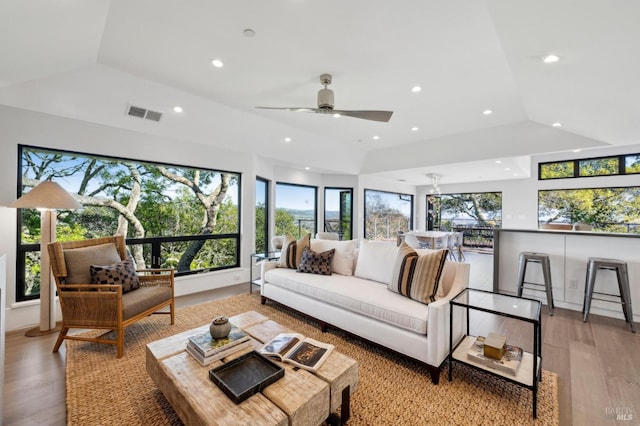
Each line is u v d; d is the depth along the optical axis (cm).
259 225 552
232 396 128
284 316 320
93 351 237
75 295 231
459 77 280
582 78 226
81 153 320
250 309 343
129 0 181
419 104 347
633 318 315
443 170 625
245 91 319
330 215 729
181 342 182
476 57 245
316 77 284
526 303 207
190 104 344
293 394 132
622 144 388
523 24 169
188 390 135
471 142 478
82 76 277
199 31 215
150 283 297
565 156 672
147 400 177
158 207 394
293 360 158
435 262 233
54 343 251
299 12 192
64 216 322
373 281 297
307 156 552
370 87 304
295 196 664
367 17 196
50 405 174
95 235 342
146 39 225
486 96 322
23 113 281
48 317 275
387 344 225
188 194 422
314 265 328
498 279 402
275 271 344
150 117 345
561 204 686
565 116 329
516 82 260
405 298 242
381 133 477
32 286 298
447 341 210
